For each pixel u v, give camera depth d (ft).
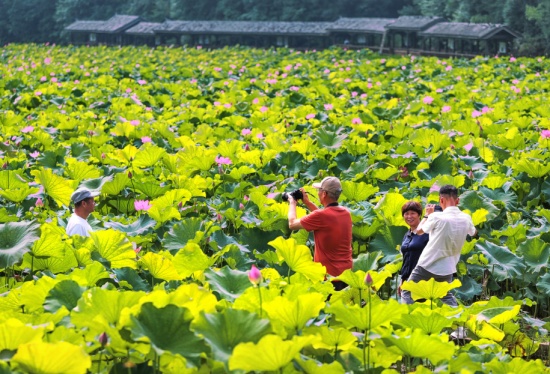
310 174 53.26
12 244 27.32
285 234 38.68
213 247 33.55
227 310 18.57
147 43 296.92
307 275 24.94
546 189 48.75
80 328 19.71
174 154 57.62
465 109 87.25
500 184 46.32
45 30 355.36
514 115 75.66
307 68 153.07
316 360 20.88
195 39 280.10
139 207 36.88
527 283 35.22
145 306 18.11
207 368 18.69
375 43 243.40
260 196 41.75
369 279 20.36
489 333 24.80
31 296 21.76
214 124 79.30
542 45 207.92
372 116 81.82
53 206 44.68
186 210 41.83
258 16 294.05
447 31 206.90
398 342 19.44
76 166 47.98
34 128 68.74
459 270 35.65
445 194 31.27
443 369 20.35
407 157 54.24
